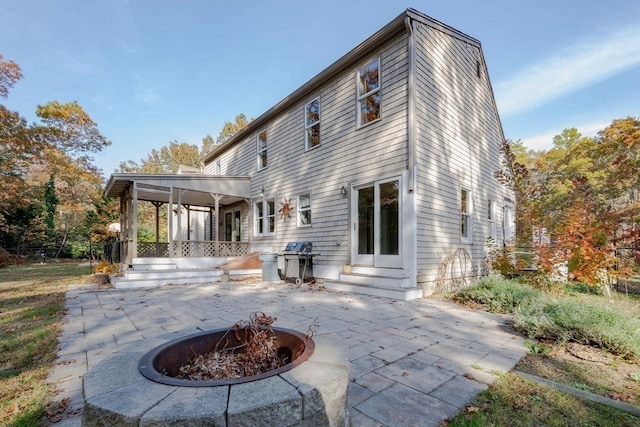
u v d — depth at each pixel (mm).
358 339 3473
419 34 6648
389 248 6688
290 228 9680
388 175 6699
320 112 8695
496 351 3105
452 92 7852
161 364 1684
